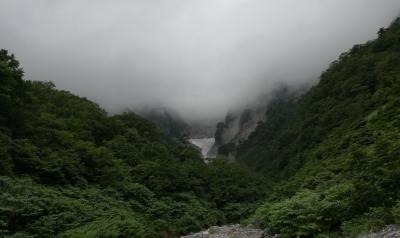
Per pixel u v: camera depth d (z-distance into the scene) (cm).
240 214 4594
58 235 1532
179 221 3019
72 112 4594
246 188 5388
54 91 5472
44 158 2425
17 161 2266
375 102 5153
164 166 4169
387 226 1216
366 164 1750
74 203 1947
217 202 4916
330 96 8206
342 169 2675
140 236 1803
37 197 1742
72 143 2959
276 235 1714
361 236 1226
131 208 2680
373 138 3266
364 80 6919
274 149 9969
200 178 5209
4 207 1477
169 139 8112
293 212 1606
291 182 3734
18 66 2714
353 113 5503
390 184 1391
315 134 6800
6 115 2531
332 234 1410
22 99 2784
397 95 4625
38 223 1547
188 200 3856
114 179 3025
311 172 3656
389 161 1545
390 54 7350
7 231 1359
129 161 4262
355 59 9100
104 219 1855
